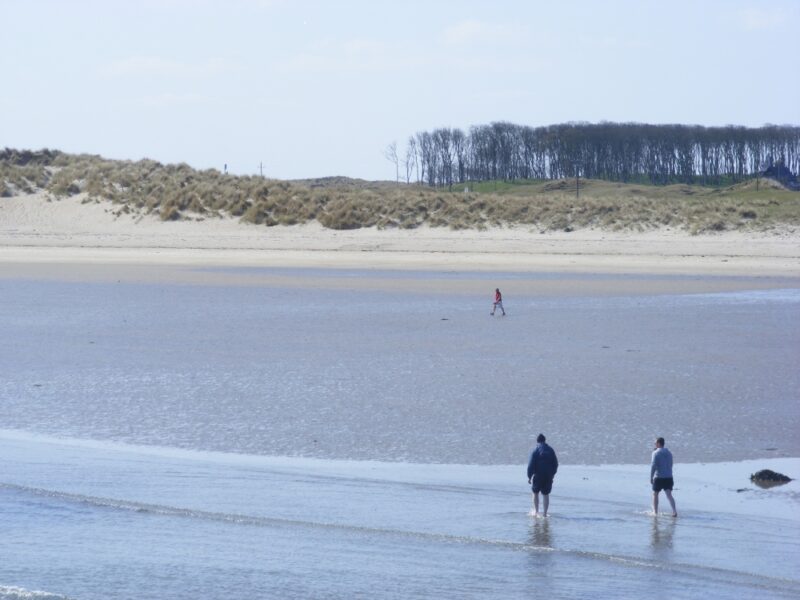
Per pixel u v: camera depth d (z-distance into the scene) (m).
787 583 56.62
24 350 129.75
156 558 60.25
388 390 104.88
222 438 86.06
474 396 102.06
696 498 71.44
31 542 63.03
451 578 57.50
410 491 72.50
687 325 155.25
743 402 100.00
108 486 73.00
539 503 69.81
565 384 108.31
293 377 111.75
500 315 167.75
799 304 184.12
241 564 59.59
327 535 64.12
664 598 54.59
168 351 129.25
